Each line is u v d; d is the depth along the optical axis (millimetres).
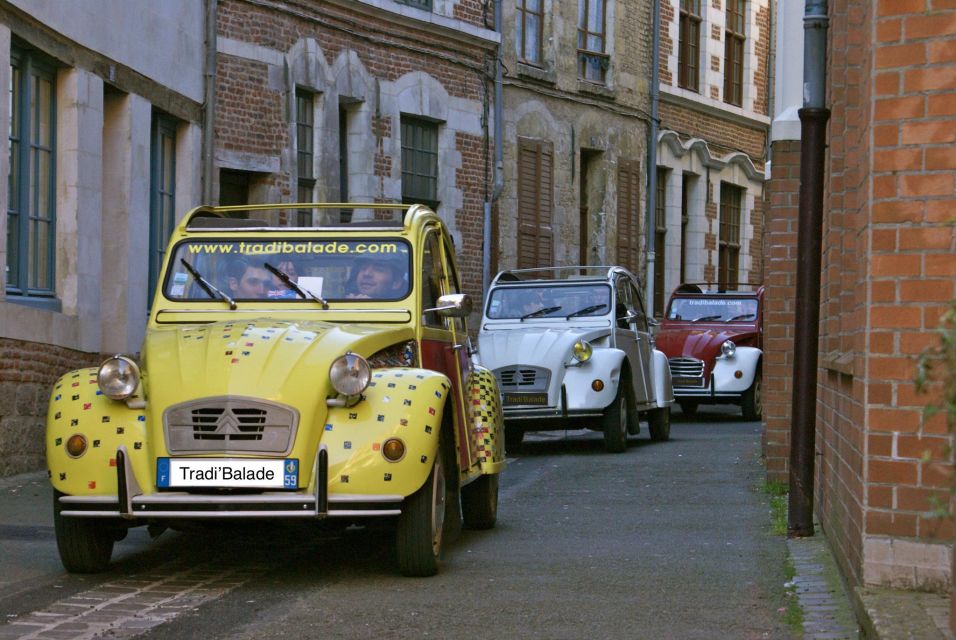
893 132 7816
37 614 8078
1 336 14516
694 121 38781
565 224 32312
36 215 16016
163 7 19406
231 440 8719
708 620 8008
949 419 4320
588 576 9492
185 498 8641
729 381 27281
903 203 7793
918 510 7766
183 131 20688
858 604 7703
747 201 42062
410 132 27172
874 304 7863
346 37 24891
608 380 19734
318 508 8633
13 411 14922
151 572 9617
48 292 16297
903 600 7512
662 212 37750
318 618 8031
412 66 26750
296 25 23547
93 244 17062
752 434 24094
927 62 7754
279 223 22969
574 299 20953
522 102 30719
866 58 8234
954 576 5992
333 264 10633
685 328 28375
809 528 11203
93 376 9305
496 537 11477
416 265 10586
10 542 10812
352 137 25438
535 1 31484
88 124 16859
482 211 28984
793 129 15000
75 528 9258
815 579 9203
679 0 37750
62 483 8875
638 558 10281
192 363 9023
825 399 11219
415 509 9180
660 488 15281
